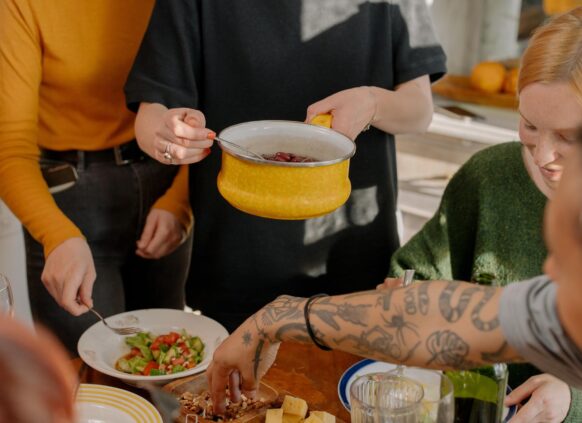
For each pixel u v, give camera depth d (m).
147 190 2.07
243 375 1.24
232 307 1.92
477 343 0.91
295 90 1.77
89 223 2.02
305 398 1.43
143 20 1.93
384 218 1.91
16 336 0.49
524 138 1.38
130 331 1.64
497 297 0.91
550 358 0.86
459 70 3.06
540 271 1.64
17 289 2.60
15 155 1.84
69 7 1.85
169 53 1.73
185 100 1.74
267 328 1.15
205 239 1.90
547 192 1.58
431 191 3.15
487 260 1.67
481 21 2.96
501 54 2.98
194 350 1.60
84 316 1.98
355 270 1.91
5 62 1.83
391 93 1.72
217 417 1.34
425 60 1.81
